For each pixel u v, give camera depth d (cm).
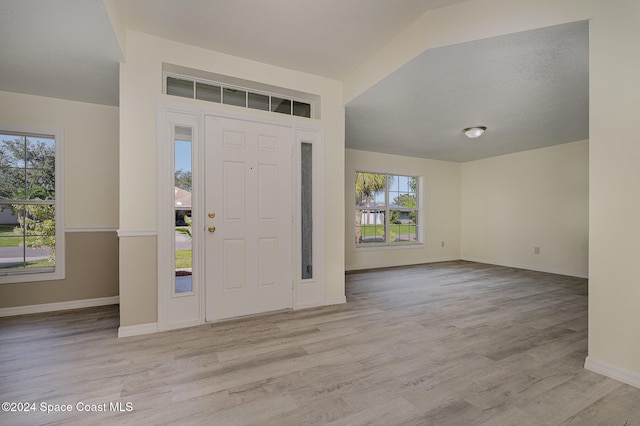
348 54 275
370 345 228
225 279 280
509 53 223
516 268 562
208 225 272
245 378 181
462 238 670
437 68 245
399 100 316
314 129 322
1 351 215
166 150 255
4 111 295
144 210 248
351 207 548
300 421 144
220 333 249
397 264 594
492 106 331
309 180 328
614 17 176
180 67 259
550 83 273
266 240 299
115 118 337
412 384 176
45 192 317
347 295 373
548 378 182
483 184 629
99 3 176
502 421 144
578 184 481
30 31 200
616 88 177
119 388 170
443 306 327
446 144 510
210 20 226
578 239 481
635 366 172
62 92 299
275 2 205
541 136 454
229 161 282
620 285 178
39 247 315
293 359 205
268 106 315
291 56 279
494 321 281
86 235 325
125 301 243
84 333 248
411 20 227
